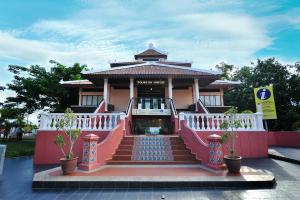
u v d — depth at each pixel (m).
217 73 14.16
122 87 17.44
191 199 4.52
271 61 24.92
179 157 8.38
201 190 5.16
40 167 8.38
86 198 4.63
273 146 14.39
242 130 9.77
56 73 21.22
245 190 5.14
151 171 6.69
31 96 20.12
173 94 17.70
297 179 6.04
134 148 9.15
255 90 14.45
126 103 17.28
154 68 15.73
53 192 5.08
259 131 9.79
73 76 20.84
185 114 10.48
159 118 15.14
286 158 8.56
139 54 22.06
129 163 7.90
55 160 9.43
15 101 20.97
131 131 13.79
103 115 10.31
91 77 14.34
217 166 6.79
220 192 5.00
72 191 5.16
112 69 15.02
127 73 14.12
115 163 7.93
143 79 15.08
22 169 7.98
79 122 10.09
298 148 12.74
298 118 21.02
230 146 9.49
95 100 17.55
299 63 23.84
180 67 15.60
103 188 5.38
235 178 5.65
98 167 7.25
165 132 15.19
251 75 26.12
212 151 7.10
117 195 4.82
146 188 5.36
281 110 22.48
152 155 8.55
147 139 9.98
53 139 9.67
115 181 5.45
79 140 9.78
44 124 9.81
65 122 7.59
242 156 9.48
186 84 16.22
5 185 5.72
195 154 8.43
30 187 5.52
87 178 5.72
